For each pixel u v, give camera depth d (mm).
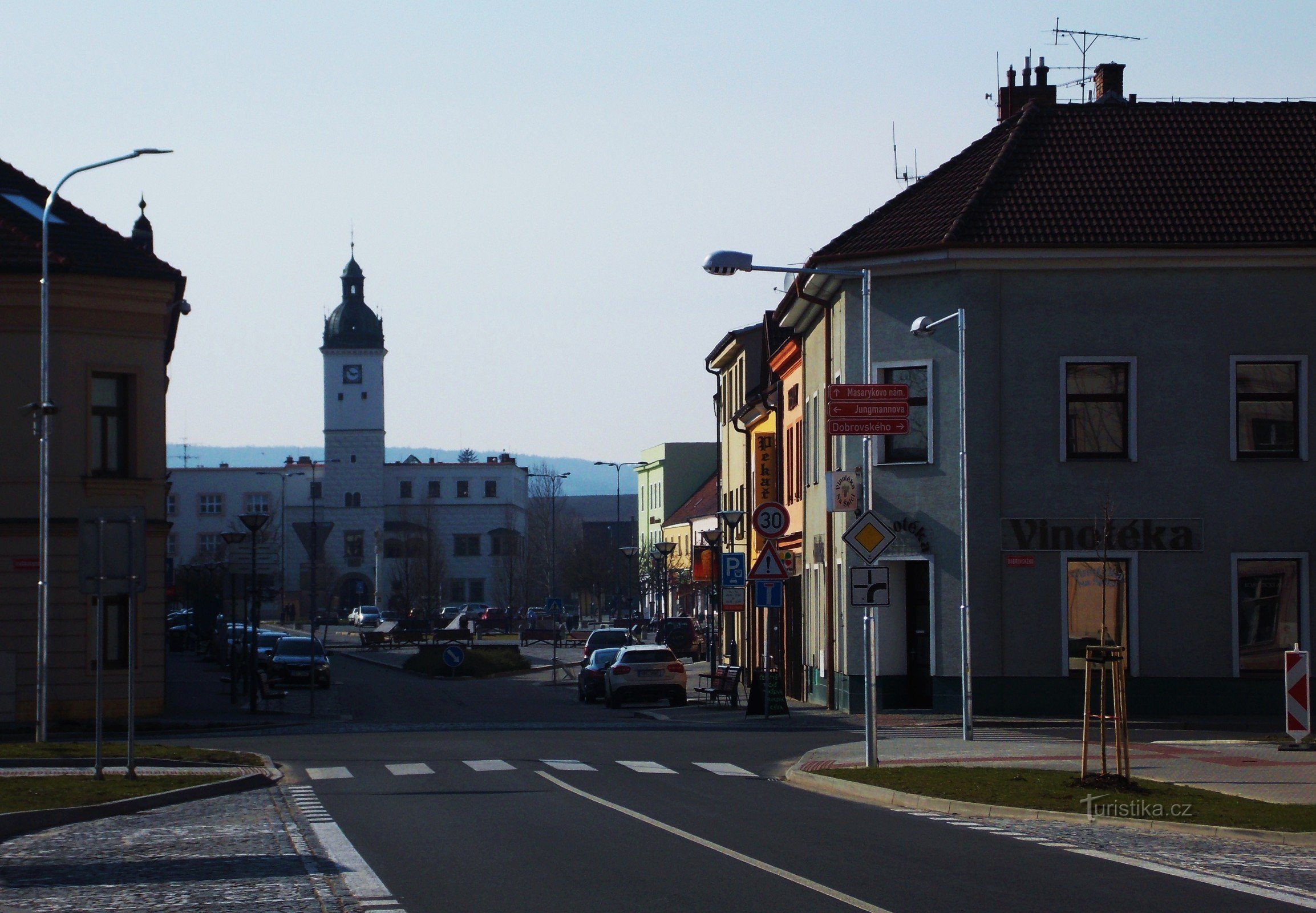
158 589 35500
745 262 24109
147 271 35031
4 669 33156
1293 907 10531
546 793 19469
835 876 12070
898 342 33906
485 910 10594
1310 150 34844
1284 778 20266
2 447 33781
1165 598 32656
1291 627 32750
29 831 16172
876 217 35312
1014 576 32719
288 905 10977
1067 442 32938
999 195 33875
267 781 21547
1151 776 20625
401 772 22609
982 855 13344
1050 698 32500
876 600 21766
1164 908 10461
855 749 25562
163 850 14250
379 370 158250
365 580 156875
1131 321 32969
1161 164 34562
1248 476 32812
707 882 11758
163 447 35531
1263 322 32938
